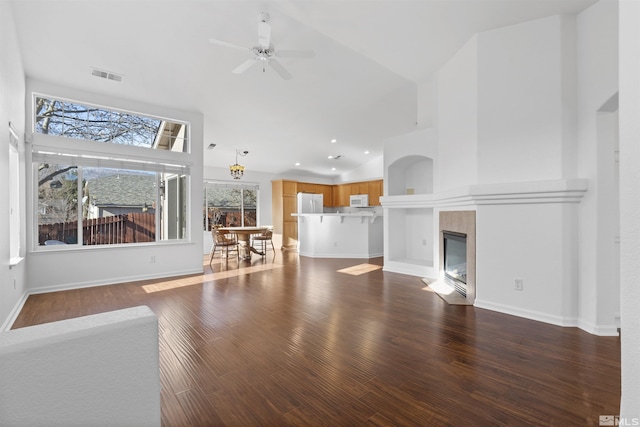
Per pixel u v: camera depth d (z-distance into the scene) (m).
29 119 4.09
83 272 4.50
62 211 4.43
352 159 9.20
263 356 2.35
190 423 1.62
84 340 0.84
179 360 2.29
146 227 5.22
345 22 3.40
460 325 2.95
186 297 3.98
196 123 5.59
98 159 4.64
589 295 2.81
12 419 0.75
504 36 3.36
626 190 0.61
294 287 4.50
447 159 4.23
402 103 5.80
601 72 2.74
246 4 3.36
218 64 4.38
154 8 3.37
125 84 4.52
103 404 0.87
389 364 2.22
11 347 0.75
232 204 9.12
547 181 2.93
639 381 0.58
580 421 1.61
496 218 3.35
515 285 3.22
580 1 2.80
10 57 3.05
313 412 1.71
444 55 4.08
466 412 1.70
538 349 2.44
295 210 9.73
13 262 3.16
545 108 3.10
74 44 3.71
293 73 4.75
